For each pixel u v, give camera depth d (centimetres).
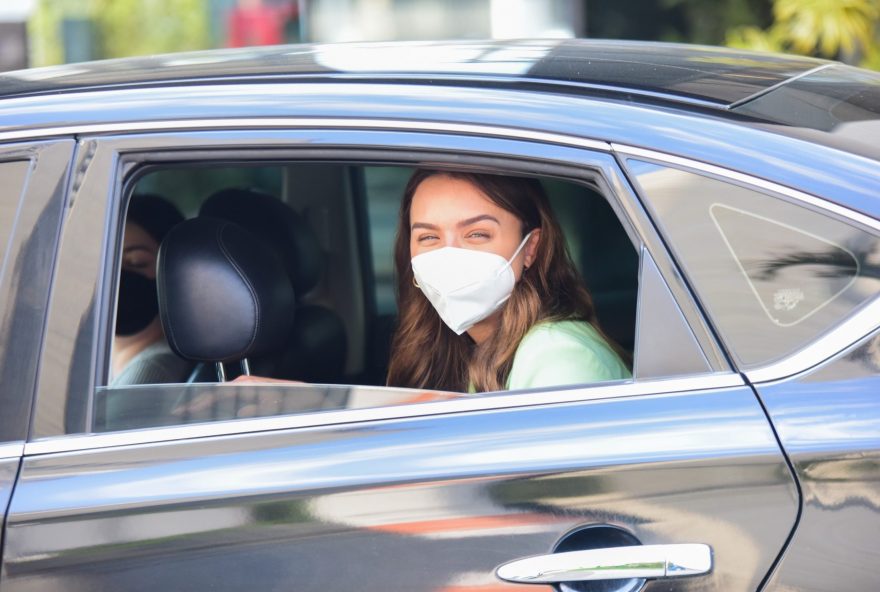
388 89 762
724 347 683
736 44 2322
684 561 662
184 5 3031
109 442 735
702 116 727
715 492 664
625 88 755
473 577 679
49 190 762
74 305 747
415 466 694
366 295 1296
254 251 892
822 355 671
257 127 755
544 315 877
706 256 691
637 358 698
